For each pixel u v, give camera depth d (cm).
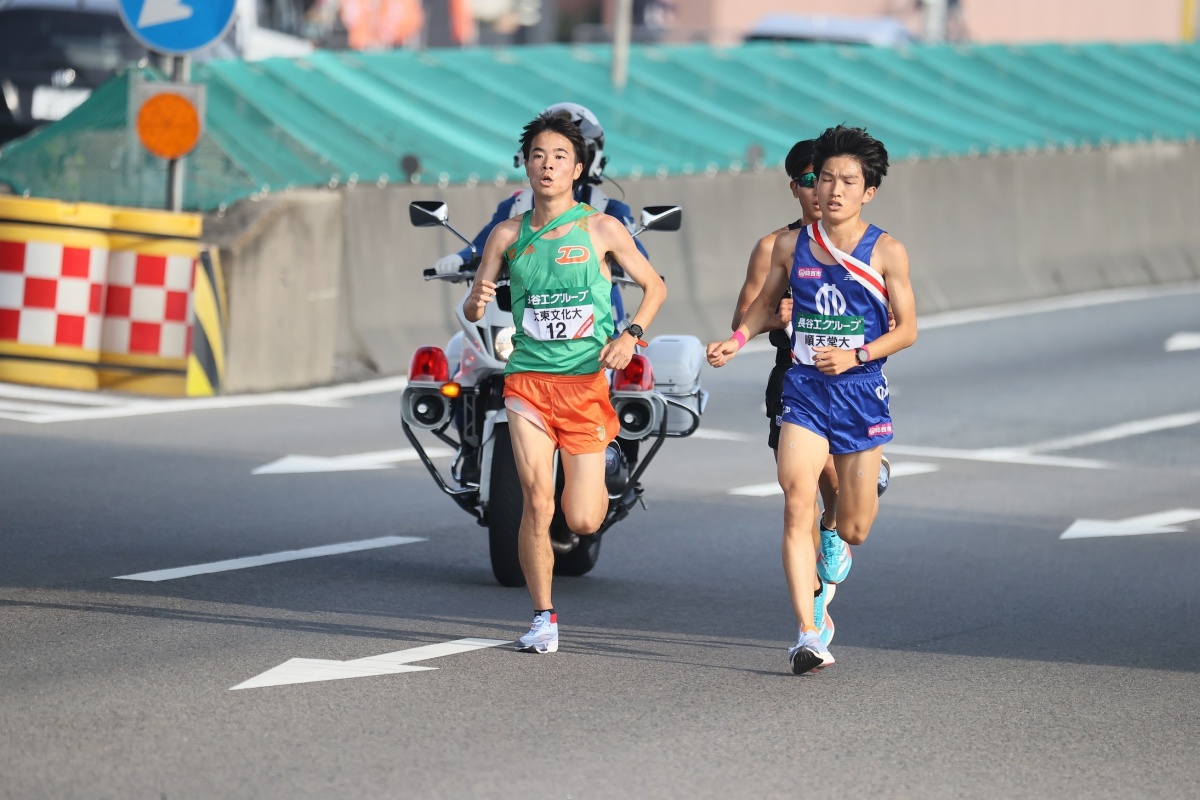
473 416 3281
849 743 2317
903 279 2586
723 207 7525
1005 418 5697
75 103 7888
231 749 2178
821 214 2594
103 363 5206
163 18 5034
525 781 2102
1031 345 7244
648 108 8712
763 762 2217
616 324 3328
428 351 3291
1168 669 2811
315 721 2312
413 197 6222
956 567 3603
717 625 3008
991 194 8556
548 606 2747
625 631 2923
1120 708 2555
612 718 2386
